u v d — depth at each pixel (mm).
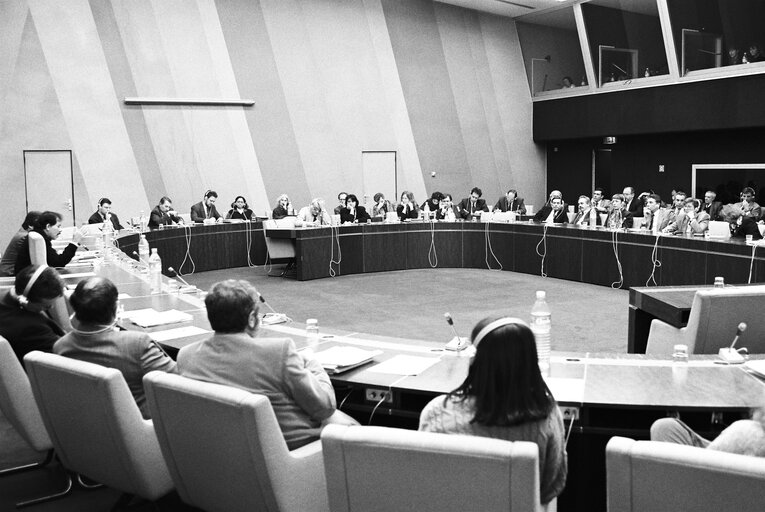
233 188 14383
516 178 17719
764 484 1640
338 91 15438
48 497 3471
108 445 2848
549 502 2156
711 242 8523
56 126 12594
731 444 1917
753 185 12984
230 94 14234
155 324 4180
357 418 3406
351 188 15711
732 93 12461
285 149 14883
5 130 12211
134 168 13336
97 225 10352
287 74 14836
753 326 4500
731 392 2809
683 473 1735
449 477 1869
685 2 12727
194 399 2471
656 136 14820
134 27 13281
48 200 12609
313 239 11414
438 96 16656
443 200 13438
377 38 15859
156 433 2688
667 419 2445
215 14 14039
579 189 17219
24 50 12297
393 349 3578
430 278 11367
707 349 4547
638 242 9703
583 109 15891
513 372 1986
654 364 3242
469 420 2037
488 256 12406
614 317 8102
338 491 2025
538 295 3816
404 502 1943
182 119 13820
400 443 1903
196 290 5613
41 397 3027
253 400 2348
